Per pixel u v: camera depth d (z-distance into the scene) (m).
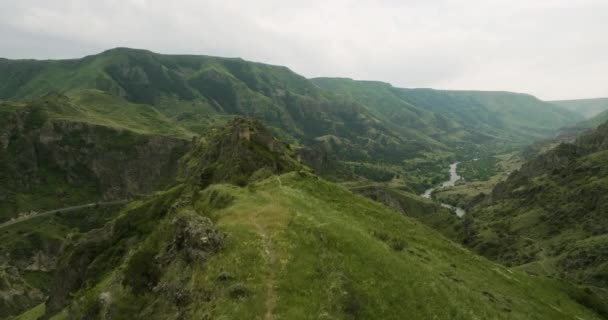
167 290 37.34
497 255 188.75
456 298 42.22
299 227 42.06
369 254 40.84
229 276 33.69
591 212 199.38
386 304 34.44
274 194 55.84
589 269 150.88
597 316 72.50
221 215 46.97
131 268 43.00
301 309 30.38
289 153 118.69
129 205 134.00
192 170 149.00
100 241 113.31
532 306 58.38
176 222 44.03
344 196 70.69
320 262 36.81
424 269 46.56
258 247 37.56
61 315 77.88
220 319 29.23
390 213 73.81
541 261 168.62
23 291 189.12
